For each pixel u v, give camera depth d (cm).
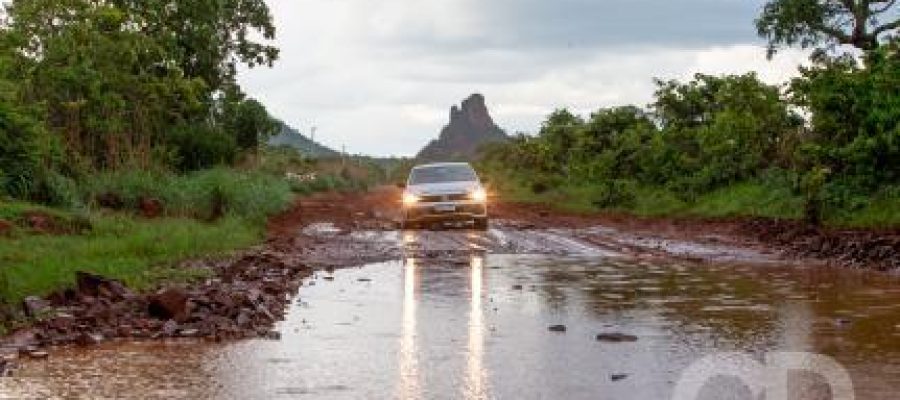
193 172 2897
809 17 3238
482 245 1816
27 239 1359
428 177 2394
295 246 1725
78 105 2200
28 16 2258
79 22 2333
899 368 708
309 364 750
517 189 4606
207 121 4012
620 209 3114
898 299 1065
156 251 1392
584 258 1596
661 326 908
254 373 718
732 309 1009
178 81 2877
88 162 2181
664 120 3281
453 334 876
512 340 845
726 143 2698
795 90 2169
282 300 1093
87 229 1568
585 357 767
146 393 656
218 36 3884
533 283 1248
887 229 1734
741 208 2470
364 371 724
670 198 2967
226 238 1631
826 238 1673
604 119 3822
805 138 2417
